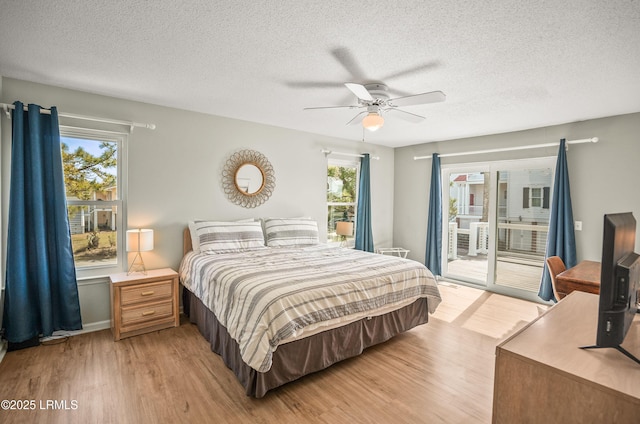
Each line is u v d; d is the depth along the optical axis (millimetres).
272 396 2113
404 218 5742
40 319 2809
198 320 3143
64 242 2881
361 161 5324
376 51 2158
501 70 2422
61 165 2854
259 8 1701
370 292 2617
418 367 2514
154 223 3482
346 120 4031
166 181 3543
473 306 3963
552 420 1092
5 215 2736
